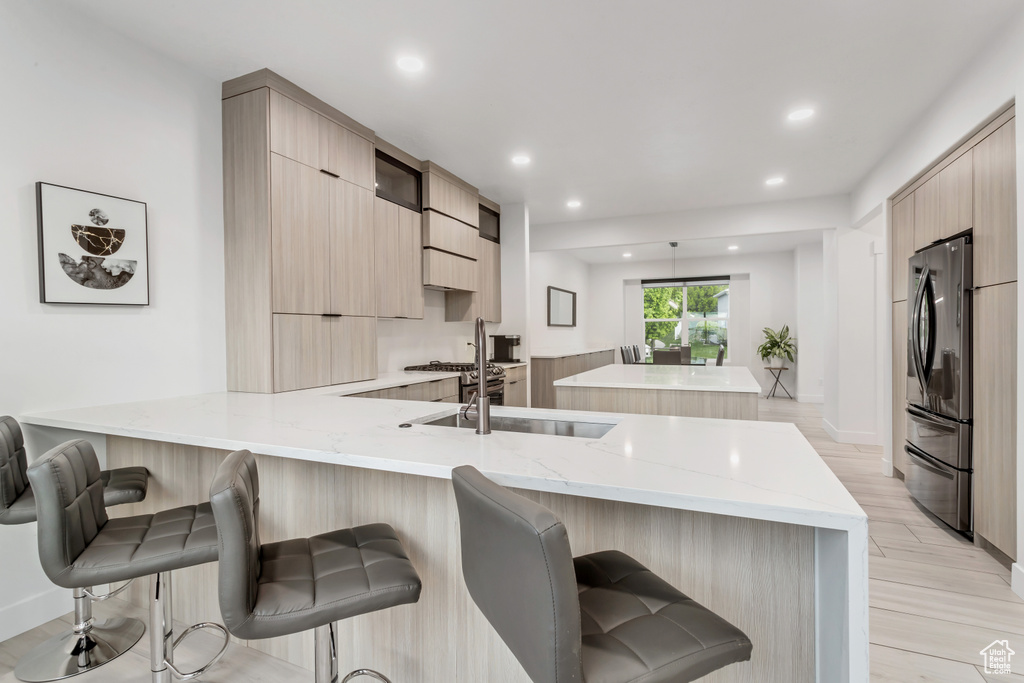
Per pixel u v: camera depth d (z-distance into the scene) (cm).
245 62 255
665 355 588
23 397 198
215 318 273
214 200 273
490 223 523
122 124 232
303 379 284
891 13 214
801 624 118
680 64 255
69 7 212
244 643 183
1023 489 208
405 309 382
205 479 193
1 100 192
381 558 125
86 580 125
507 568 82
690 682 86
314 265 292
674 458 129
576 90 282
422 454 134
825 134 344
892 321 382
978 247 251
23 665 173
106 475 193
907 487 333
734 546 123
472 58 250
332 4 208
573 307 875
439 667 153
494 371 179
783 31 228
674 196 498
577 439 153
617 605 101
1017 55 211
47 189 204
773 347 802
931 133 298
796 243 762
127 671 171
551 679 74
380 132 344
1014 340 222
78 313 216
